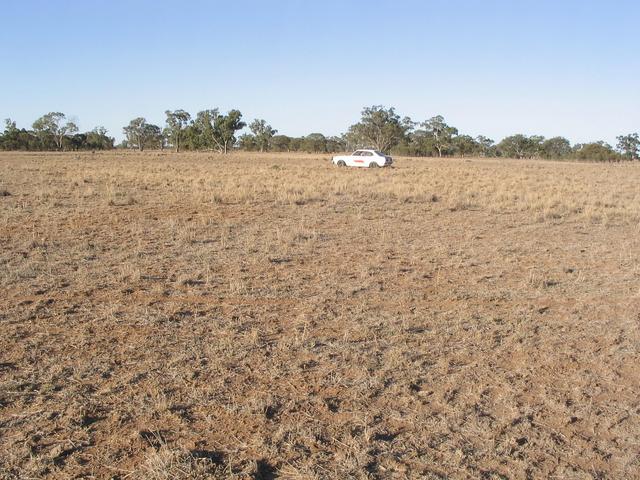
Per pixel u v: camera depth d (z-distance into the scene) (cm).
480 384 530
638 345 634
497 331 673
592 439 441
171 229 1309
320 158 6762
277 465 398
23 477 379
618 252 1166
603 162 8294
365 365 564
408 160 6950
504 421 463
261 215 1580
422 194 2081
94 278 868
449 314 731
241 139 11706
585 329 686
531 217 1653
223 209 1675
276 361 570
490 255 1116
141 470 387
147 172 3228
